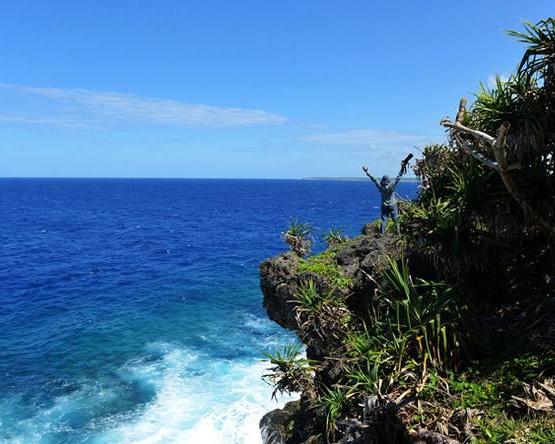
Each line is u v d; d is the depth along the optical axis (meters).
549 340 7.85
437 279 10.60
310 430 10.66
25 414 16.48
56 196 169.62
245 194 188.25
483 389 7.23
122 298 31.34
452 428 6.59
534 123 7.93
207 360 20.58
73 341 23.27
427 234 9.44
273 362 10.82
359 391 8.02
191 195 181.88
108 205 127.31
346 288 11.79
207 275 37.88
